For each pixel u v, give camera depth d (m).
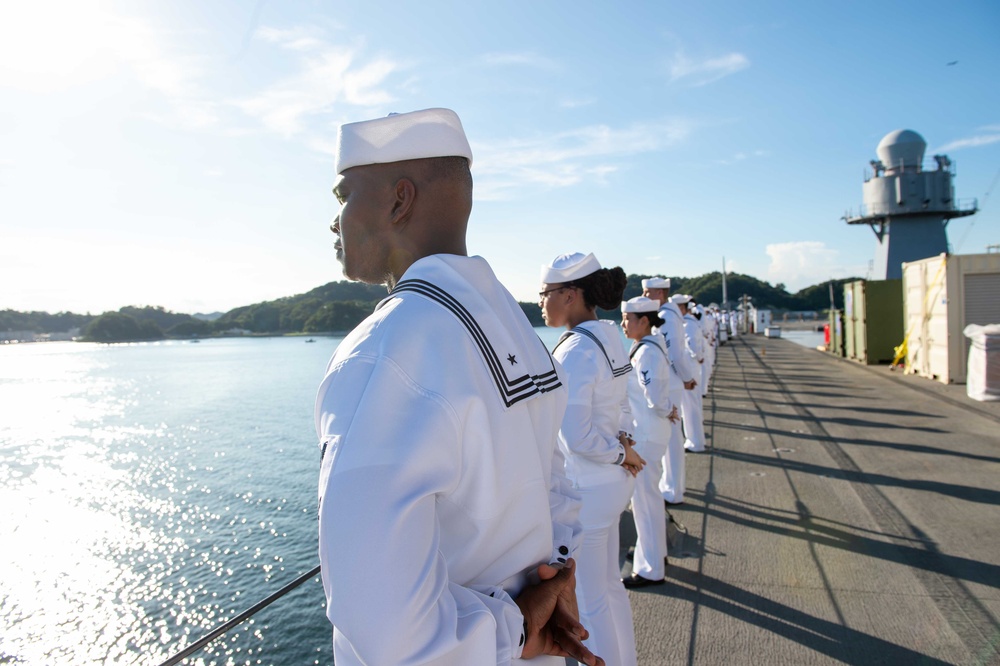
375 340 0.93
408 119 1.11
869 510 5.51
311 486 12.47
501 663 0.91
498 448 0.99
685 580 4.20
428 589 0.82
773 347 30.36
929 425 9.30
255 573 8.16
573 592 1.16
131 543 9.65
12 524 11.03
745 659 3.25
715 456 7.78
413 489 0.84
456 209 1.15
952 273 13.63
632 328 4.55
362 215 1.13
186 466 15.24
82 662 6.18
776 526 5.19
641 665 3.22
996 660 3.17
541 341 1.30
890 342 19.31
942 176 35.22
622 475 2.84
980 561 4.38
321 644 5.70
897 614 3.67
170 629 6.75
